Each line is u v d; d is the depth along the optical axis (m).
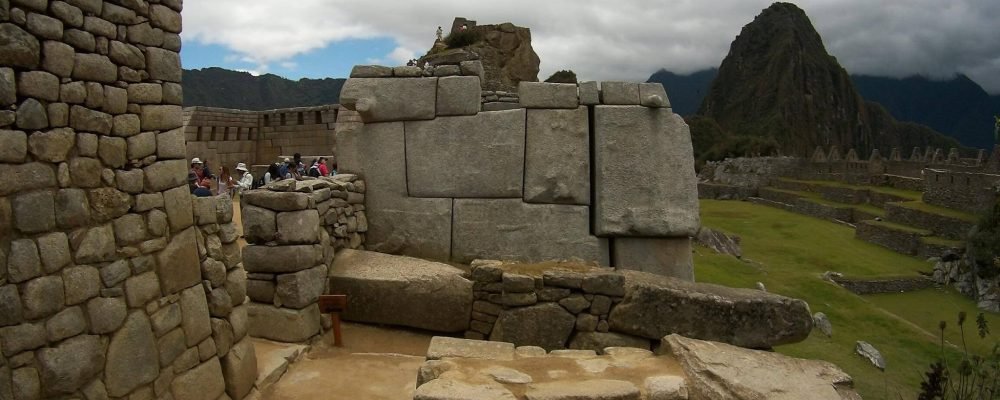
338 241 7.84
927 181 39.94
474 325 7.08
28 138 3.57
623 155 8.03
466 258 8.28
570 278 6.48
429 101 8.41
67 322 3.81
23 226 3.54
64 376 3.78
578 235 8.08
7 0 3.41
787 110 149.62
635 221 7.95
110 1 4.12
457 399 3.88
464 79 8.34
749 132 147.38
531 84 8.26
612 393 4.09
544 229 8.12
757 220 40.81
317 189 7.35
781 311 5.85
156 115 4.57
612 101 8.14
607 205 7.99
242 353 5.52
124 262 4.25
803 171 59.19
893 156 56.31
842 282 26.06
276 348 6.45
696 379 4.43
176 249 4.76
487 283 6.98
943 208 37.53
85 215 3.95
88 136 3.96
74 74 3.85
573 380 4.35
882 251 34.31
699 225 8.04
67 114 3.80
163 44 4.65
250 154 25.36
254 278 6.75
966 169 44.06
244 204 6.83
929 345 15.88
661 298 6.08
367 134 8.69
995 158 41.69
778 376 4.45
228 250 5.47
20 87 3.52
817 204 46.84
